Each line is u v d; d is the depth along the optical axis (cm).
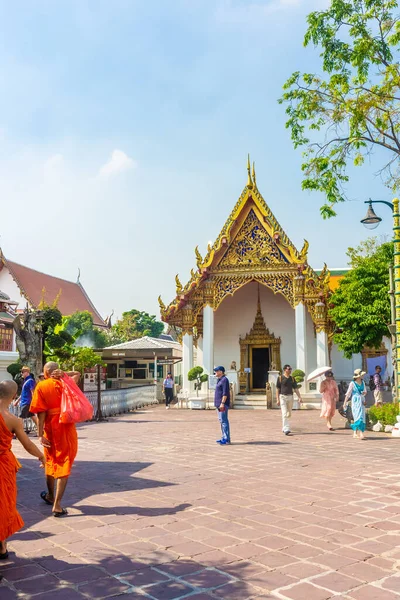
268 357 2842
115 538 508
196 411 2325
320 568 426
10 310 2648
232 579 406
